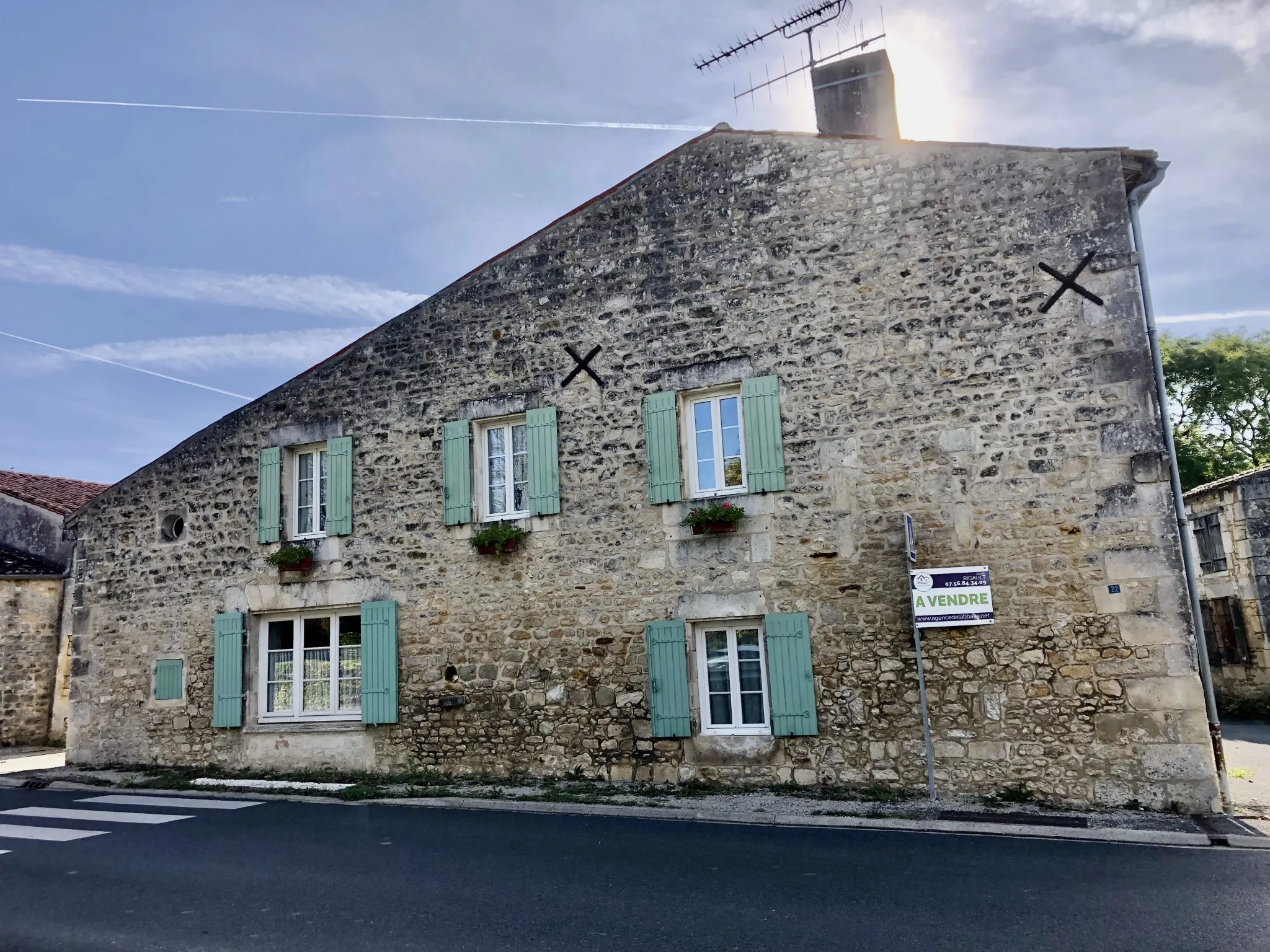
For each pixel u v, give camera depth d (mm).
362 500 10734
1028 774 7848
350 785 9703
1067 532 8047
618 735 9219
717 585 9070
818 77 10875
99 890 5715
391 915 5023
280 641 11047
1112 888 5320
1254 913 4805
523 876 5812
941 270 8773
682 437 9555
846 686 8508
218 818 8297
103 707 11617
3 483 17562
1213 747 7750
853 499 8734
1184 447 25328
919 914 4867
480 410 10367
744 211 9570
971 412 8484
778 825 7371
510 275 10516
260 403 11477
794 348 9156
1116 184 8312
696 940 4520
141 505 11906
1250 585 14984
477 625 9961
